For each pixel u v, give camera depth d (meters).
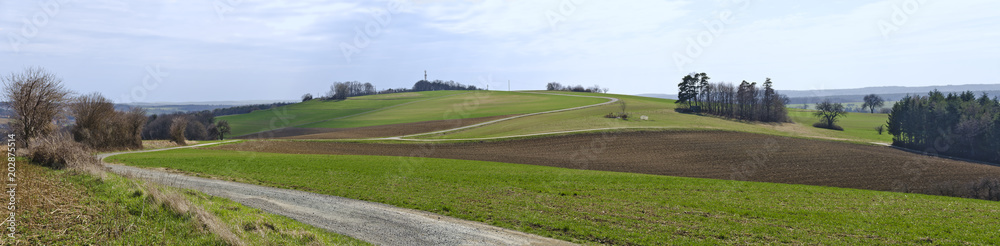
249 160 38.06
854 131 87.56
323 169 32.59
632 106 115.62
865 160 50.06
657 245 13.62
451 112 117.12
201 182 24.34
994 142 59.69
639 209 19.05
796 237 14.82
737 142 61.66
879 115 122.44
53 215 11.56
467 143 63.34
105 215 12.01
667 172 42.34
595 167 44.81
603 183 27.94
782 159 50.03
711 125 80.19
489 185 25.83
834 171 44.31
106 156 41.22
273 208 17.59
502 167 38.75
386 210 18.12
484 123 90.69
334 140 68.00
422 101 151.62
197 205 14.08
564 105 125.00
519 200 20.75
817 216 18.39
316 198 20.44
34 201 12.49
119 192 14.61
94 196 13.84
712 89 105.00
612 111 101.75
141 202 13.50
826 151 55.50
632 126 75.12
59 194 13.68
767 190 26.56
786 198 23.31
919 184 39.75
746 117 97.12
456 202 20.00
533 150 56.75
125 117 53.84
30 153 20.69
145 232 11.16
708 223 16.58
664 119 88.06
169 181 22.98
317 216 16.47
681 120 87.31
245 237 11.64
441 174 31.20
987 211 20.48
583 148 57.59
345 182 26.00
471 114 111.25
